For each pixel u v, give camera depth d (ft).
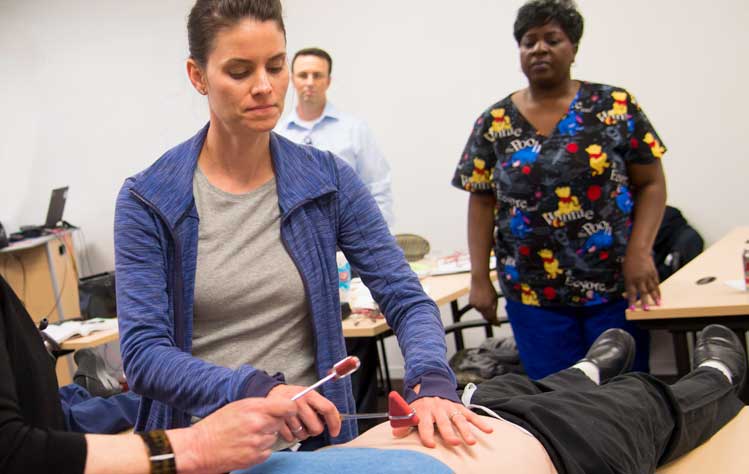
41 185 18.35
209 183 4.33
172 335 4.17
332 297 4.51
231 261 4.27
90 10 17.42
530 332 8.28
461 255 12.44
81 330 10.68
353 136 13.00
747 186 13.33
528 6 7.55
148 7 16.99
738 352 6.02
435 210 15.42
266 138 4.37
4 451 2.65
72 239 17.80
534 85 7.70
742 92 13.14
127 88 17.38
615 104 7.61
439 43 14.89
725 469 4.74
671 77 13.50
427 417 3.62
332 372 3.43
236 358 4.30
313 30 15.71
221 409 3.10
